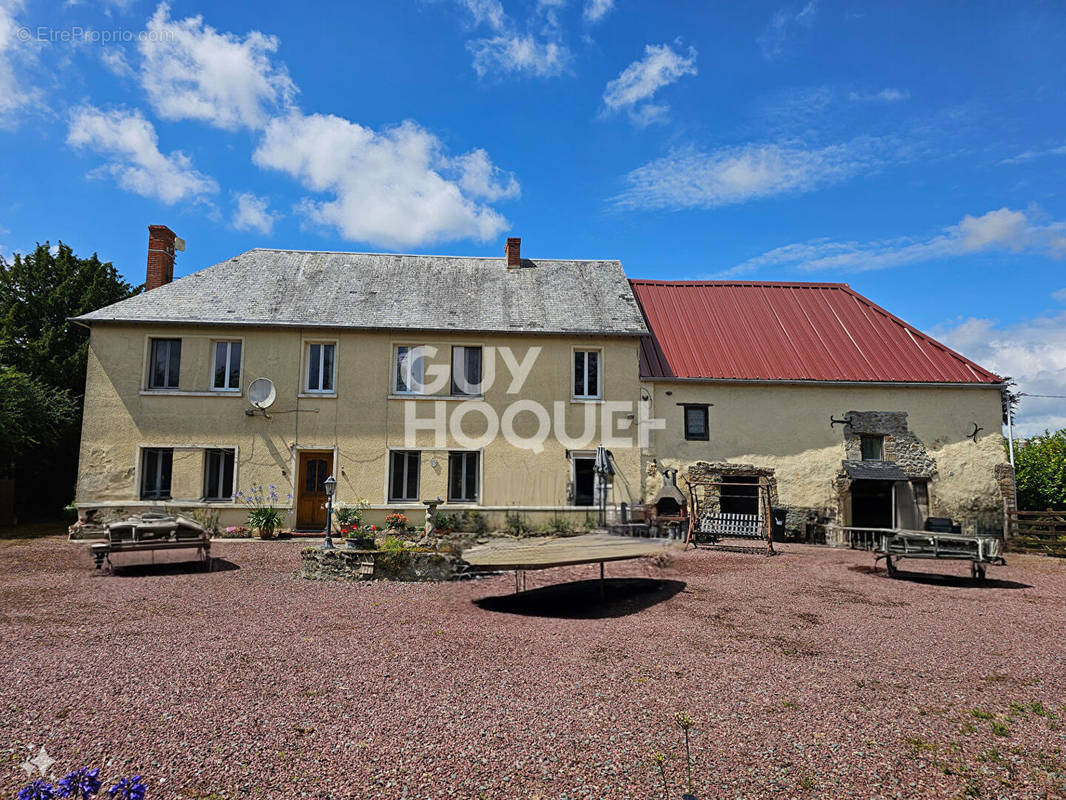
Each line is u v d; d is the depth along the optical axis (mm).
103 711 5281
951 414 17859
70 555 13438
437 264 20094
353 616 8633
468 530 16391
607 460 16688
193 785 4133
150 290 18031
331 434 16562
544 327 17266
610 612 8945
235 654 6828
